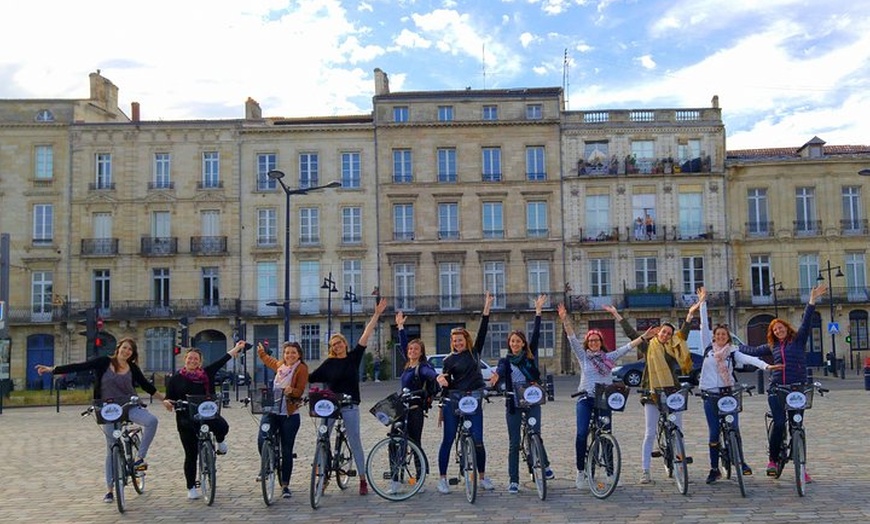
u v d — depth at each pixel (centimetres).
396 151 5325
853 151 5541
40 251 5262
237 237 5278
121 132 5319
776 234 5253
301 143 5331
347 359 1098
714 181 5269
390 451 1073
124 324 5206
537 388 1057
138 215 5288
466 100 5328
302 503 1064
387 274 5247
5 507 1080
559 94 5331
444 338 5266
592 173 5266
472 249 5256
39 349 5234
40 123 5284
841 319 5206
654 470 1233
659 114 5300
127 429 1142
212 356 5294
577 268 5241
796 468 1020
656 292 5131
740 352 1140
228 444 1722
